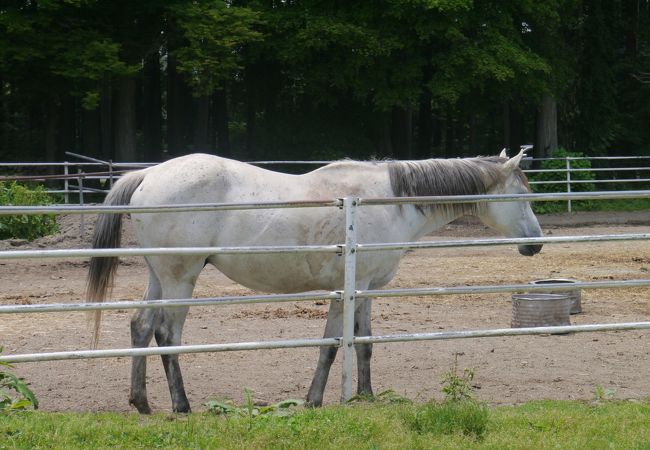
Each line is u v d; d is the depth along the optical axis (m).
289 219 7.50
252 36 26.66
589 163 30.81
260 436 5.80
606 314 12.44
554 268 17.25
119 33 27.97
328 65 29.19
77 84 27.36
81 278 15.84
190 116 40.12
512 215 8.64
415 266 17.58
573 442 5.85
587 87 36.41
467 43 28.62
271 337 10.62
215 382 8.53
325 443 5.73
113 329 11.05
